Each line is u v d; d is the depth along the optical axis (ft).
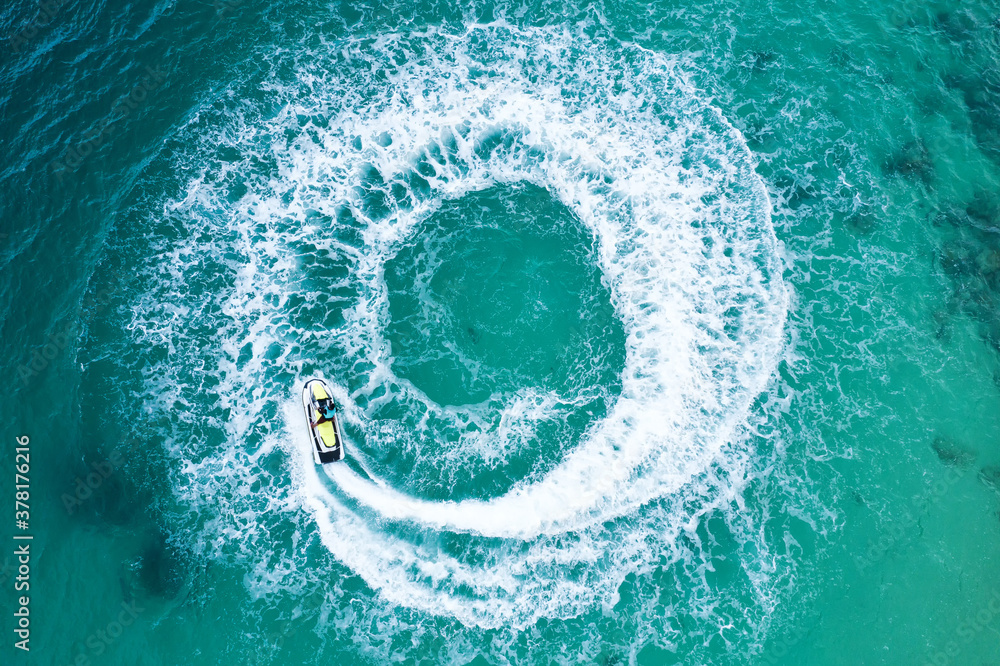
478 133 110.01
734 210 105.70
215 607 84.48
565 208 107.86
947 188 107.76
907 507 91.20
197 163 105.50
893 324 100.12
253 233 103.45
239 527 88.63
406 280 103.76
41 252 99.60
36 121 106.63
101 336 96.37
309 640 83.61
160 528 87.86
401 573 87.40
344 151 108.17
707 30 115.44
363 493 92.02
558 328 102.32
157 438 92.07
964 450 93.91
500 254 105.50
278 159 106.93
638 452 94.84
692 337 100.22
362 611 85.20
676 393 97.71
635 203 106.83
